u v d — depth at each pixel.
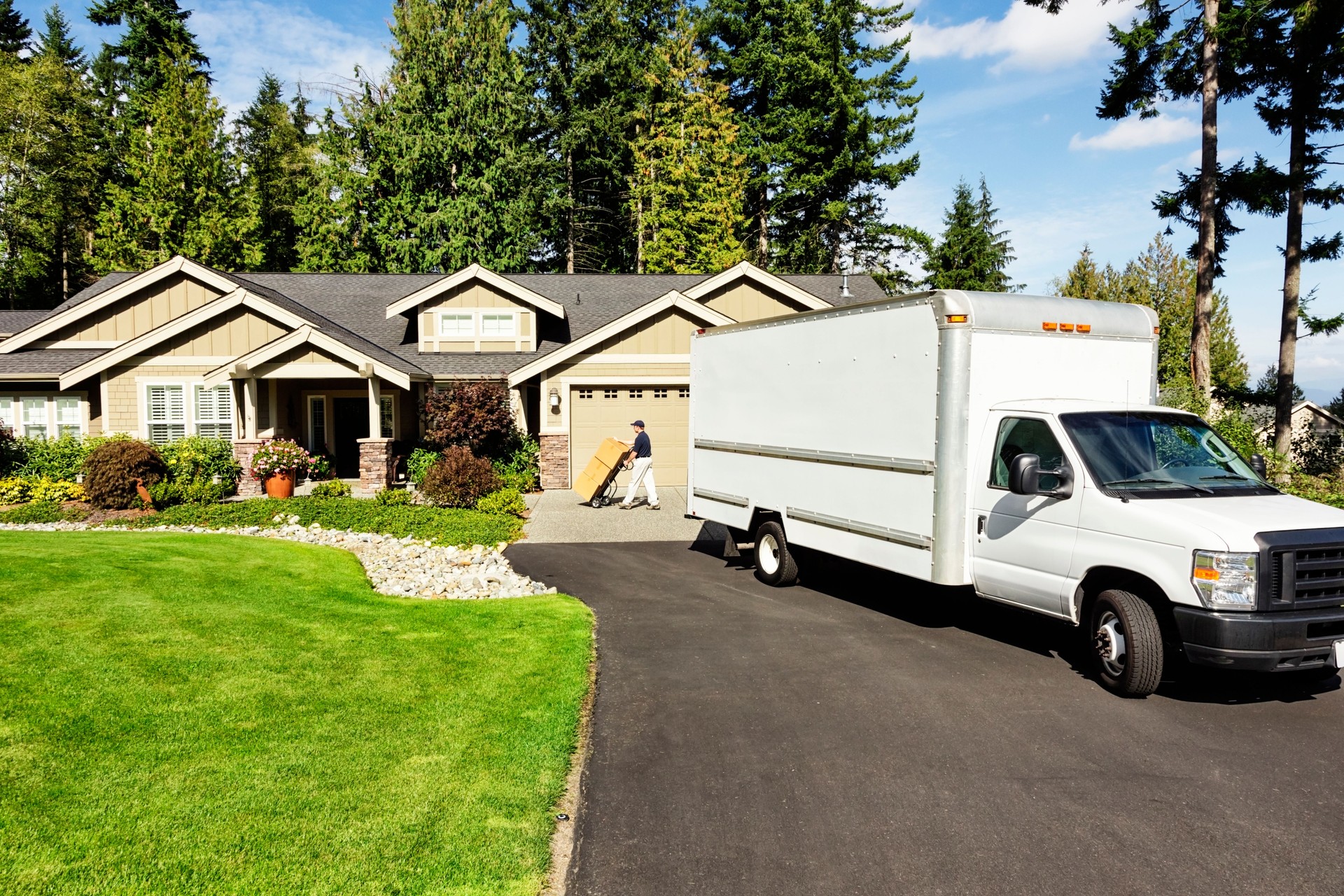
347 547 12.67
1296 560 5.40
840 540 8.44
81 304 19.73
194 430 18.86
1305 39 17.77
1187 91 17.98
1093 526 6.12
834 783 4.61
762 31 38.50
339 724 5.24
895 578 10.43
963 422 7.00
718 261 35.19
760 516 10.10
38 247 39.16
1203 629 5.40
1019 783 4.60
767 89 38.78
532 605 8.77
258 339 18.84
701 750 5.05
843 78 35.75
